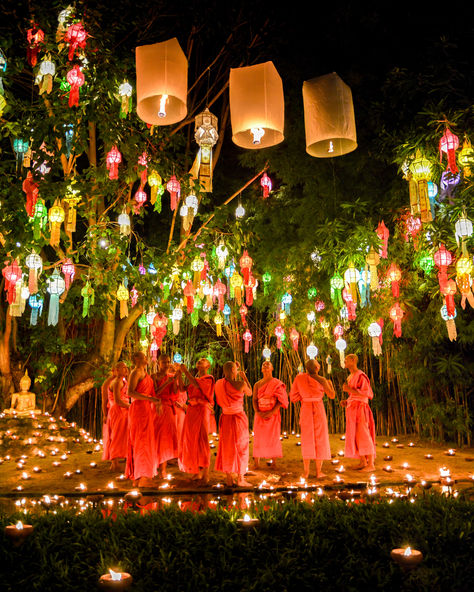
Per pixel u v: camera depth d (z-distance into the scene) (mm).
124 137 8742
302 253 12336
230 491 6680
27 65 11367
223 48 13578
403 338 11516
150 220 15820
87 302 9203
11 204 7762
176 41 4852
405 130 9312
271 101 4574
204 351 14555
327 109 5039
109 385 8578
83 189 8578
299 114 12328
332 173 11773
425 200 7016
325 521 3668
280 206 13648
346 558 3227
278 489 6727
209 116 5844
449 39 9508
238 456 6906
